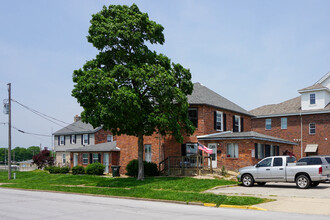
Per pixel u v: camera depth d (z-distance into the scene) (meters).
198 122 31.98
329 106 40.59
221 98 38.91
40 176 38.59
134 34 25.34
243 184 22.27
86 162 44.09
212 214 12.76
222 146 30.88
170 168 30.30
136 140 35.00
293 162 21.25
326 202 14.97
